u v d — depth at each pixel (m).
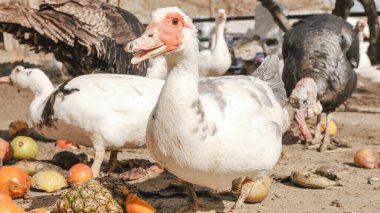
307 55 3.22
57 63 6.28
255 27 6.75
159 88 2.52
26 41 3.05
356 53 3.35
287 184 2.61
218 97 1.97
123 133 2.49
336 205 2.36
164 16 1.84
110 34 3.05
